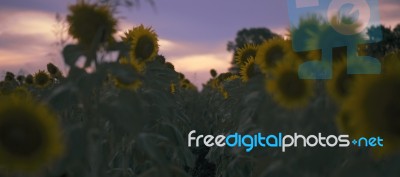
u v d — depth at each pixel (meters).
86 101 2.72
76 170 2.55
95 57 2.80
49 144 1.91
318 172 2.49
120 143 3.79
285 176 2.50
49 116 1.92
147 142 2.79
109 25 2.78
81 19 2.74
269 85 2.54
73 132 2.41
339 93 2.33
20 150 1.88
